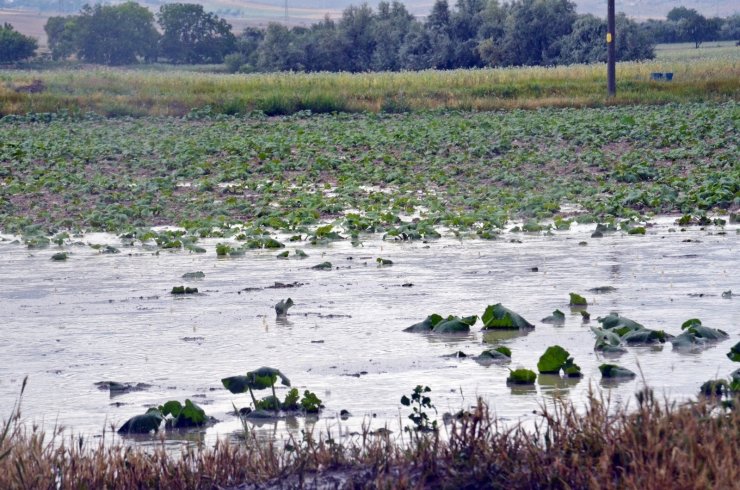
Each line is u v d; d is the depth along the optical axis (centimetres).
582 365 2125
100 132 8606
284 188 5609
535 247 3866
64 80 12594
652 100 10575
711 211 4756
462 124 8431
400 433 1647
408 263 3550
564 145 7244
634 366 2100
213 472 1467
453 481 1391
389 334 2464
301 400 1894
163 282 3266
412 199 5119
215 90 11944
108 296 3041
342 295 2973
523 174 5962
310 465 1487
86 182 5900
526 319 2595
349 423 1777
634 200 4934
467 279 3200
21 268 3597
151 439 1738
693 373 2027
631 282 3077
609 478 1303
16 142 7738
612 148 7044
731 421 1430
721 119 8138
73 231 4600
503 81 12362
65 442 1709
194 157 6856
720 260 3447
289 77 13638
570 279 3155
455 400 1884
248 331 2528
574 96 10981
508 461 1409
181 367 2200
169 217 4903
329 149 7219
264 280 3262
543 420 1673
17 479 1415
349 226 4456
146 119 10012
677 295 2853
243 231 4472
